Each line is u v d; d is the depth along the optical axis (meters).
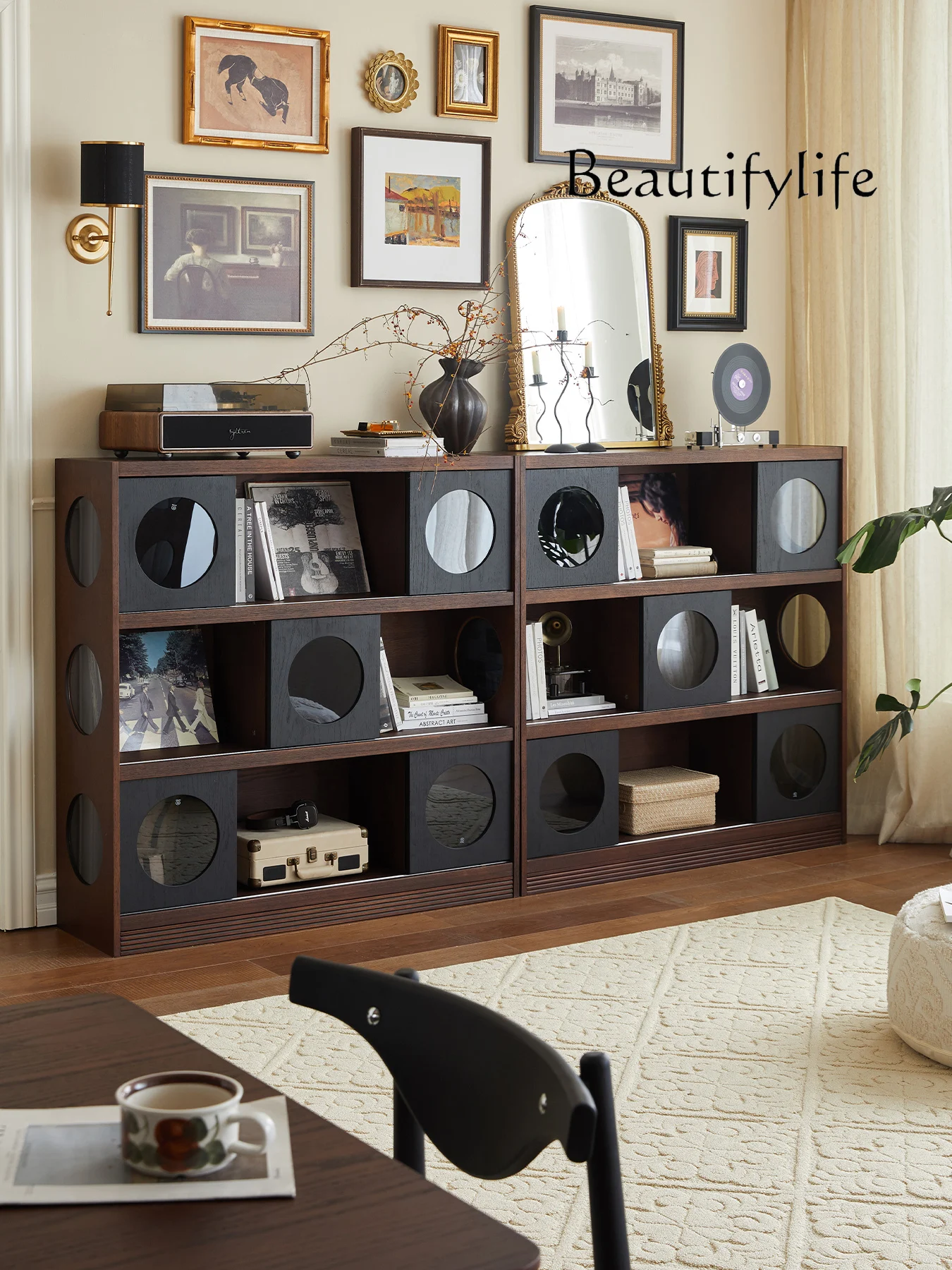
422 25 4.40
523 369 4.59
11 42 3.77
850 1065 2.99
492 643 4.33
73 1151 1.11
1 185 3.78
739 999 3.38
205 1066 1.29
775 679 4.90
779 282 5.19
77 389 3.94
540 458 4.24
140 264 3.99
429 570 4.10
